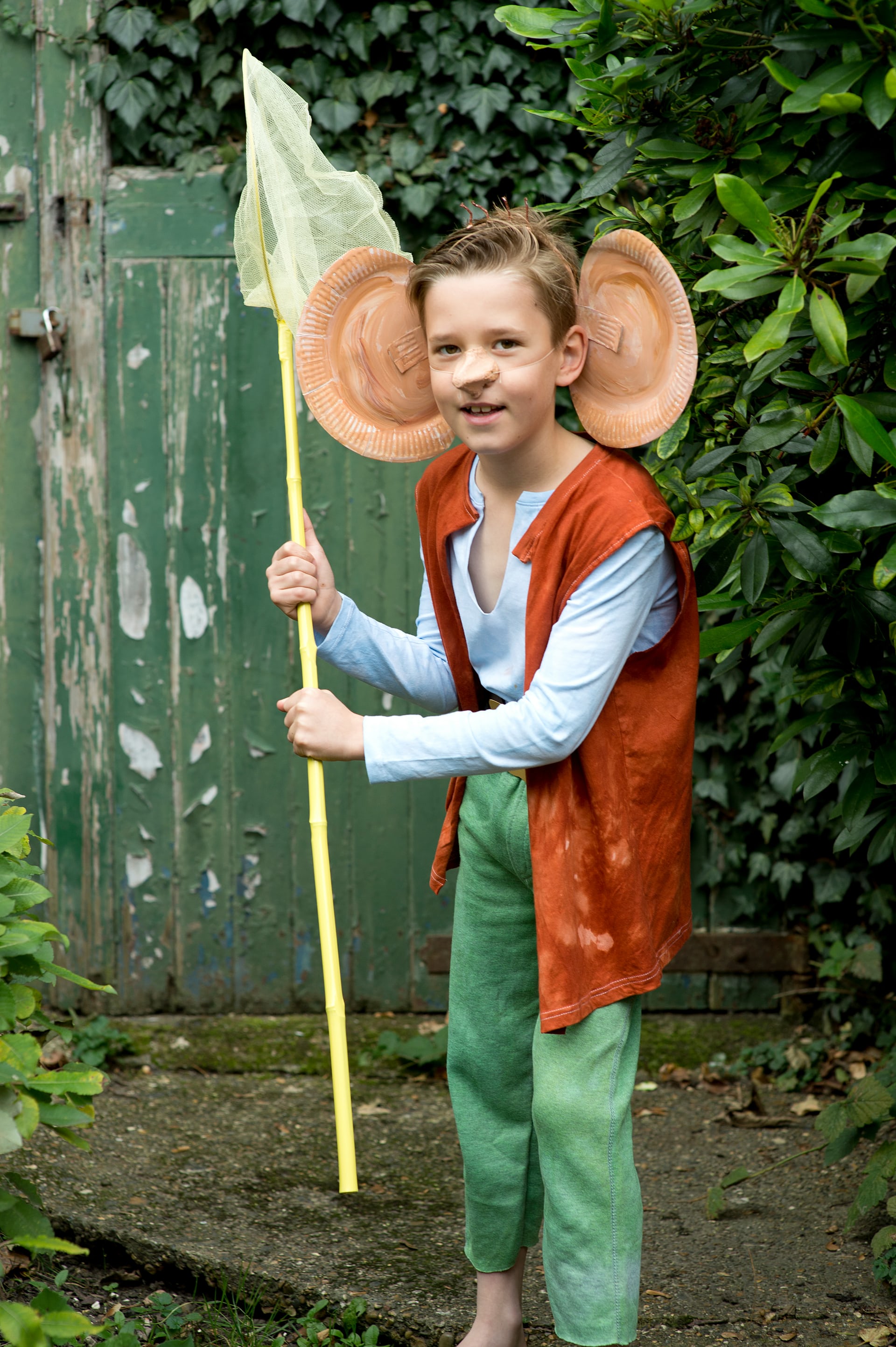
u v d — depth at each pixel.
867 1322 2.21
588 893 1.79
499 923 1.99
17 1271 2.36
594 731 1.79
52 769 3.67
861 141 1.69
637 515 1.72
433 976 3.75
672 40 1.85
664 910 1.85
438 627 2.08
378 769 1.76
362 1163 2.91
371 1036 3.63
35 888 1.78
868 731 2.13
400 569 3.68
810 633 2.03
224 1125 3.13
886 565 1.69
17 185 3.59
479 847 1.97
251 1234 2.51
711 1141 3.04
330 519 3.67
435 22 3.50
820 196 1.57
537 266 1.70
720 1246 2.50
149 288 3.61
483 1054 2.01
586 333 1.79
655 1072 3.49
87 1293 2.35
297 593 1.97
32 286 3.60
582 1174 1.78
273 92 2.08
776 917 3.75
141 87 3.53
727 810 3.73
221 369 3.62
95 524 3.64
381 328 1.93
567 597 1.75
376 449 1.97
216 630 3.68
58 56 3.55
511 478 1.83
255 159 2.07
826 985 3.65
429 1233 2.55
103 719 3.67
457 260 1.70
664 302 1.71
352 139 3.59
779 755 3.56
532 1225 2.04
